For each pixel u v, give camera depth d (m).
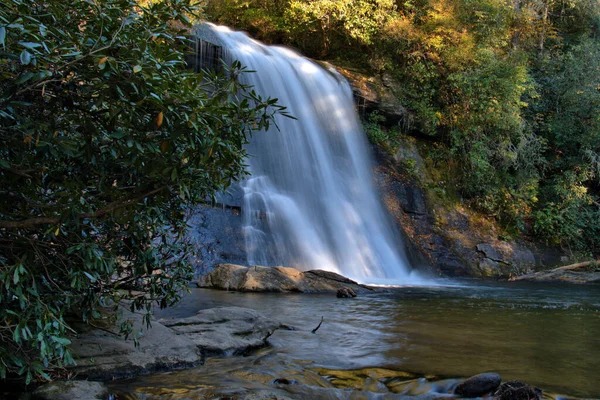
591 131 20.33
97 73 2.78
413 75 18.81
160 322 4.99
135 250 3.87
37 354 3.43
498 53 20.23
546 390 3.67
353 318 6.63
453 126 18.89
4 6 2.62
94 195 3.43
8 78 2.70
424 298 9.27
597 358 4.62
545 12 23.95
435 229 16.84
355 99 17.55
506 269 16.50
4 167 2.82
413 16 19.77
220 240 11.33
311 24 18.77
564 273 14.90
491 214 18.38
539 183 20.97
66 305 3.37
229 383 3.67
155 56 2.99
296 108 15.41
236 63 3.36
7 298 2.97
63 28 2.87
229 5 19.08
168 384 3.61
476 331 5.92
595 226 19.75
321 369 4.12
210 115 3.17
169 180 3.24
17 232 3.18
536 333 5.85
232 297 8.23
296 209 13.56
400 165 17.66
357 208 15.32
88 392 3.19
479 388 3.60
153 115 3.03
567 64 22.02
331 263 12.98
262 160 14.06
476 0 20.27
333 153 15.91
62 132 3.32
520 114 20.30
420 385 3.77
